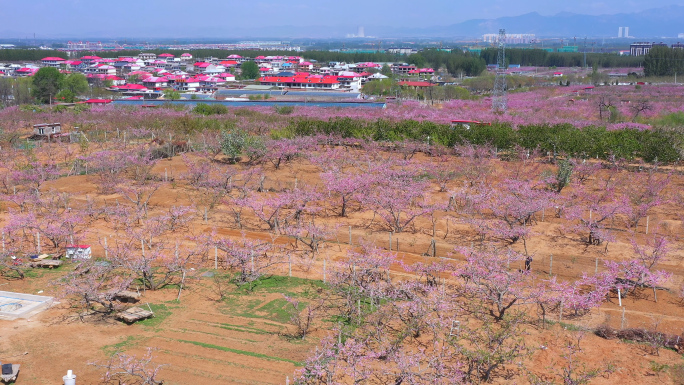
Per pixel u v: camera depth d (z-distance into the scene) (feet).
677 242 103.35
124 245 97.35
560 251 100.07
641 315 76.84
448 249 101.71
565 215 113.50
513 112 318.65
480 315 76.07
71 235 102.32
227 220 118.32
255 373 63.62
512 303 75.20
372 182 130.21
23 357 66.28
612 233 107.96
